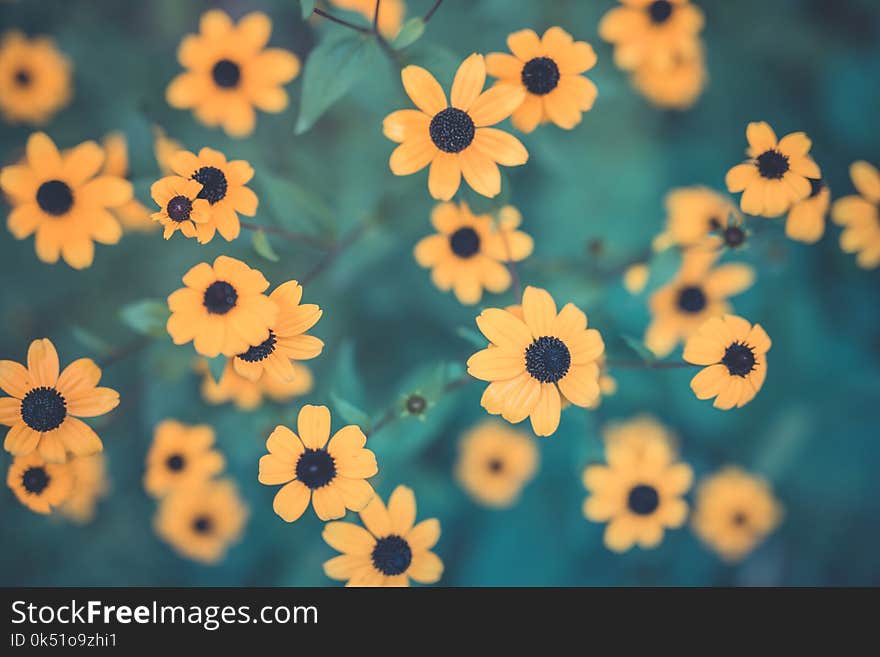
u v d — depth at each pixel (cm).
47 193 54
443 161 52
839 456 72
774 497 75
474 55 51
